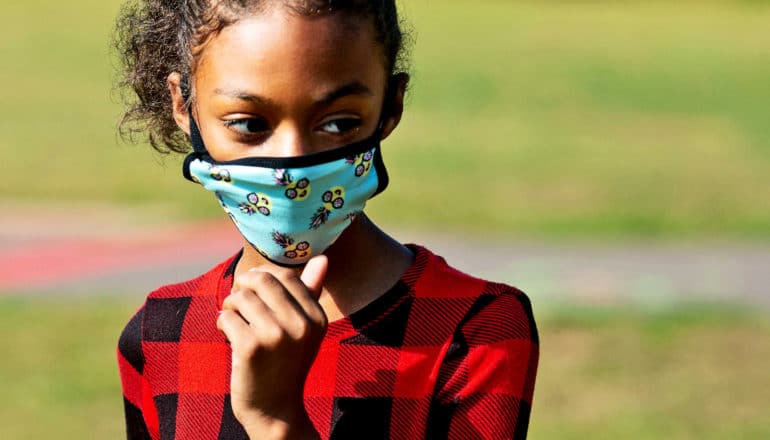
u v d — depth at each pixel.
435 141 21.72
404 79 2.56
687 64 35.41
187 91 2.62
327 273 2.60
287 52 2.31
